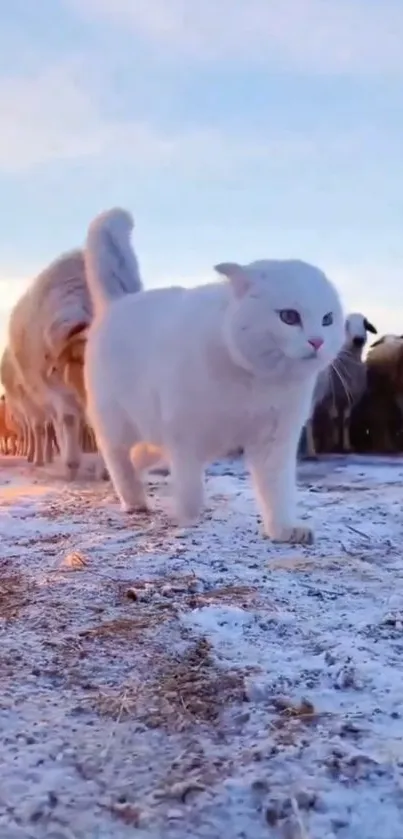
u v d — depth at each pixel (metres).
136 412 1.04
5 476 1.57
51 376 1.51
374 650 0.58
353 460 1.88
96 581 0.76
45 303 1.50
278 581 0.75
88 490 1.34
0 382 1.85
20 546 0.92
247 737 0.46
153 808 0.39
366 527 1.00
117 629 0.62
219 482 1.38
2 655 0.58
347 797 0.39
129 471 1.12
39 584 0.75
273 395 0.89
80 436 1.63
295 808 0.38
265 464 0.94
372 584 0.75
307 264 0.86
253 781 0.40
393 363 2.14
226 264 0.85
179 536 0.94
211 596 0.71
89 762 0.43
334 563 0.83
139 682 0.53
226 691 0.51
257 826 0.38
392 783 0.40
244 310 0.83
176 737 0.46
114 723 0.47
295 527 0.92
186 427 0.95
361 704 0.49
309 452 1.97
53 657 0.57
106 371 1.08
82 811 0.39
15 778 0.42
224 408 0.91
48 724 0.47
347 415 2.09
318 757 0.43
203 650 0.58
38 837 0.37
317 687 0.52
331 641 0.59
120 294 1.16
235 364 0.87
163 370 0.95
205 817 0.38
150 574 0.78
